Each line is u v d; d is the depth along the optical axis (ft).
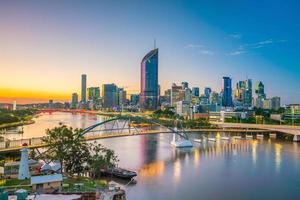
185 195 420.77
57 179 372.99
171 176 527.40
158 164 629.92
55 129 493.36
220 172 561.43
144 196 413.80
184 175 536.01
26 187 363.15
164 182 486.79
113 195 363.35
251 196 420.77
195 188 455.63
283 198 413.59
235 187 462.60
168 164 630.74
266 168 598.34
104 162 492.13
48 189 363.76
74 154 474.08
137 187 456.45
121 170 512.22
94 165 479.82
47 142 491.72
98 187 386.52
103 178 496.64
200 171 569.23
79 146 489.67
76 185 379.55
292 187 464.65
